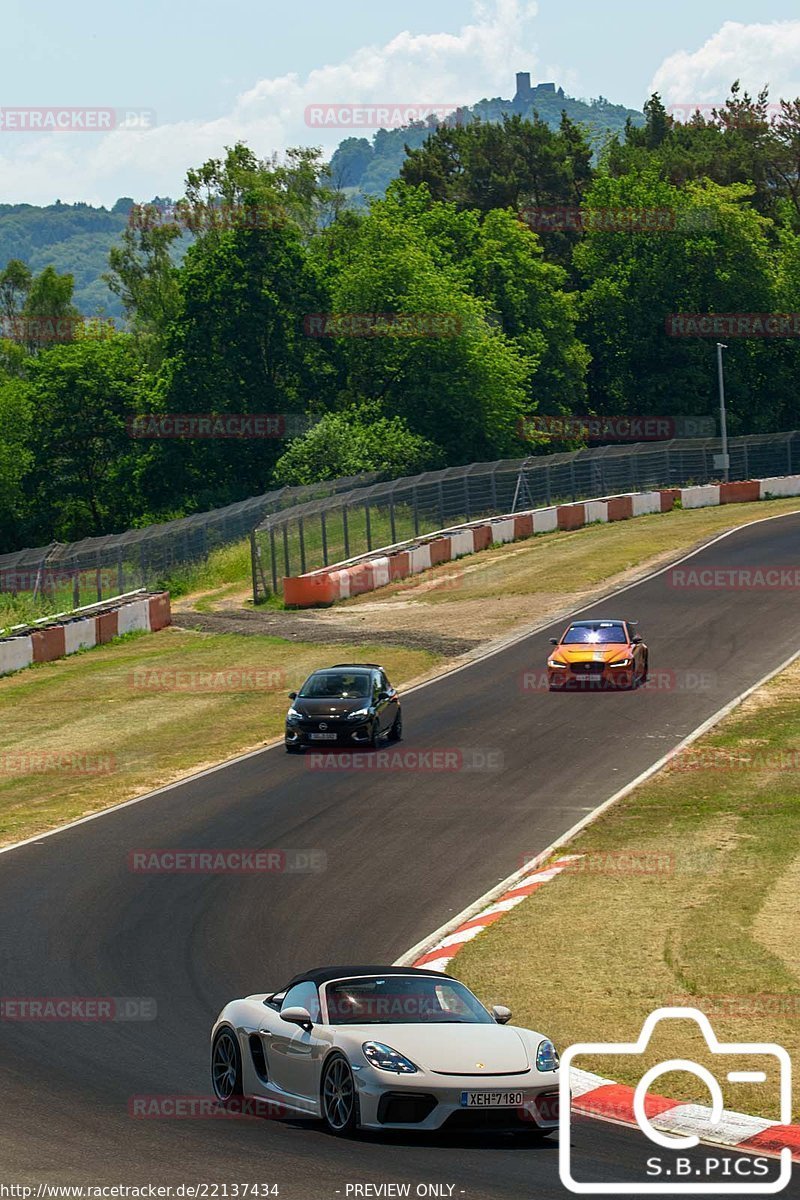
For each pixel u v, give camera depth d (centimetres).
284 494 18988
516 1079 3269
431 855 6506
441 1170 2962
